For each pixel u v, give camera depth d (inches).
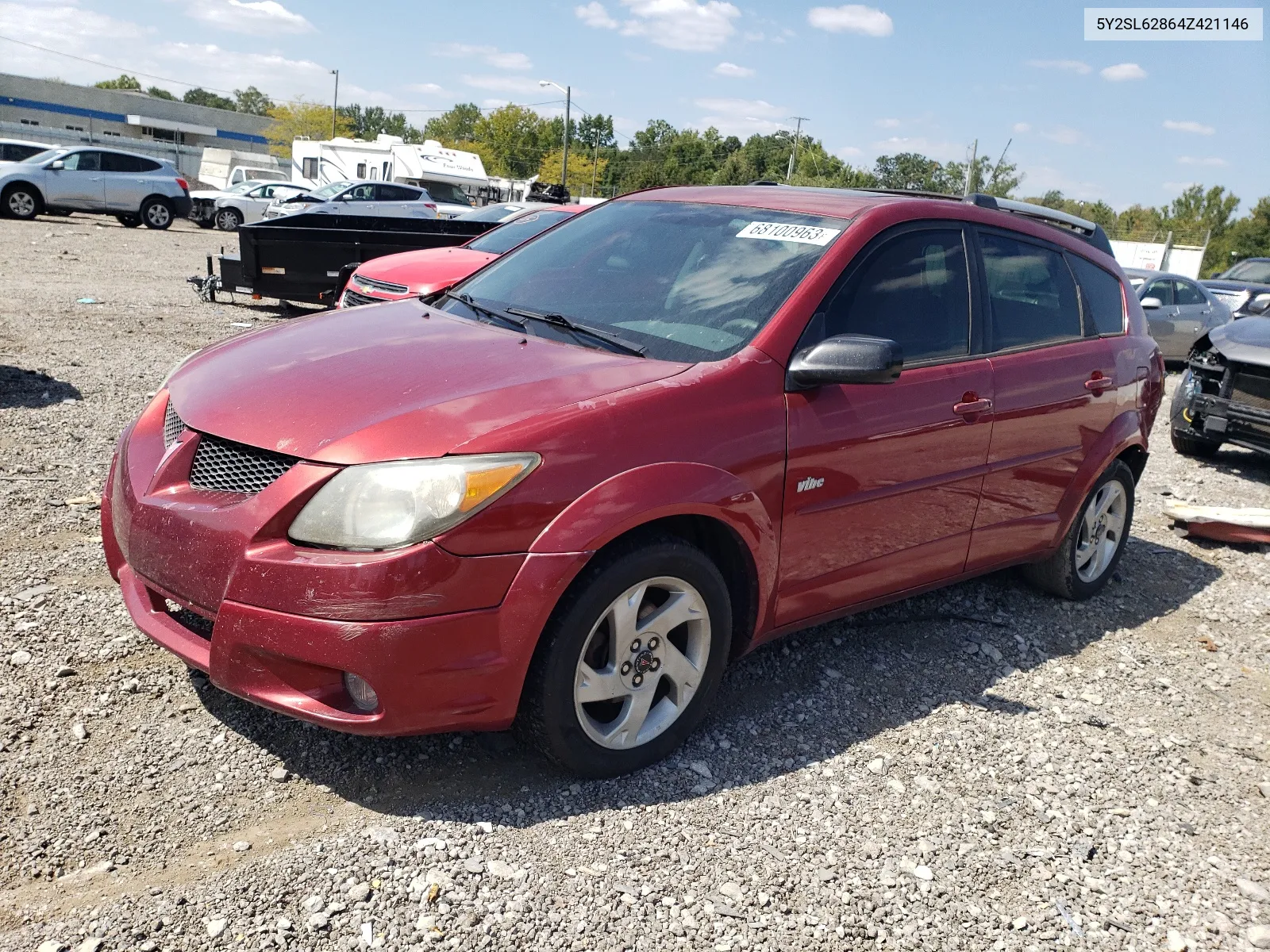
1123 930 102.7
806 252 135.6
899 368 121.1
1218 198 2785.4
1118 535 194.9
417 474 98.1
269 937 87.7
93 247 715.4
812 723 135.6
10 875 91.5
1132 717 148.9
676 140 4485.7
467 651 100.5
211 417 110.3
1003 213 166.7
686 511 111.2
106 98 2709.2
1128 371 182.7
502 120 3705.7
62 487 191.9
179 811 103.0
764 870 104.4
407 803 108.3
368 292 318.3
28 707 117.0
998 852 112.5
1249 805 128.6
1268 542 235.1
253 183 1209.4
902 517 141.1
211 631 109.5
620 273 143.1
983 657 163.2
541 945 90.7
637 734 116.7
